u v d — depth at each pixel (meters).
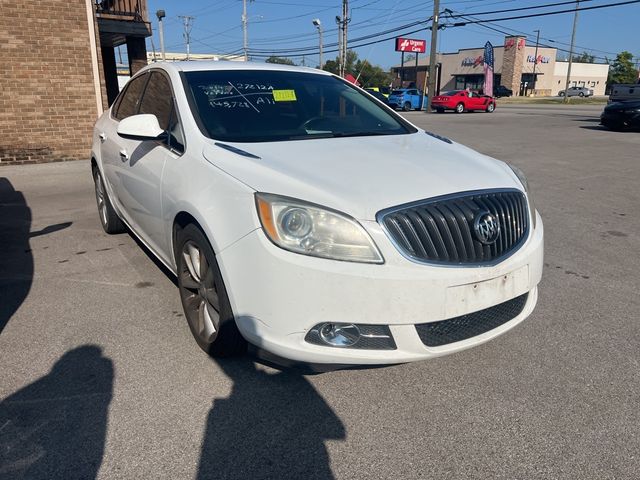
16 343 3.31
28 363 3.08
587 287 4.32
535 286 2.97
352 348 2.52
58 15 9.71
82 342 3.32
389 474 2.29
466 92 34.06
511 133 17.52
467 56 73.62
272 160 2.88
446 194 2.61
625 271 4.69
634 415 2.68
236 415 2.65
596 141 14.78
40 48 9.70
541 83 79.31
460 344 2.66
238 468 2.31
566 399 2.81
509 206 2.79
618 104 17.75
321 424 2.60
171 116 3.61
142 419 2.60
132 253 4.98
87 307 3.82
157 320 3.62
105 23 12.53
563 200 7.40
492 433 2.54
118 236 5.52
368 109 4.12
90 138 10.49
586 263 4.88
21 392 2.80
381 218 2.43
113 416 2.62
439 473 2.29
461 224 2.56
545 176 9.16
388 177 2.68
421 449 2.44
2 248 5.15
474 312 2.62
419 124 22.38
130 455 2.37
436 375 3.02
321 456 2.38
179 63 4.06
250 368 3.05
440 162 3.00
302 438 2.50
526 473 2.30
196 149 3.16
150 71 4.34
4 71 9.50
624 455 2.40
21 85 9.69
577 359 3.20
